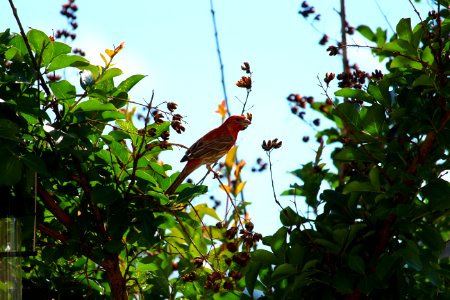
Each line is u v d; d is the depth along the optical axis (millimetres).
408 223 8938
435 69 9398
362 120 9570
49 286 10195
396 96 9922
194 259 9516
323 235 9148
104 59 9750
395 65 9680
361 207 9672
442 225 11219
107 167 9727
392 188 8953
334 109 9641
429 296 9305
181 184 10055
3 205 9180
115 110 9430
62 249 9820
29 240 9375
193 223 10797
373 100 9859
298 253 8898
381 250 9125
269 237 9156
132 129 9602
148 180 9547
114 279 9672
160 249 10398
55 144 8914
